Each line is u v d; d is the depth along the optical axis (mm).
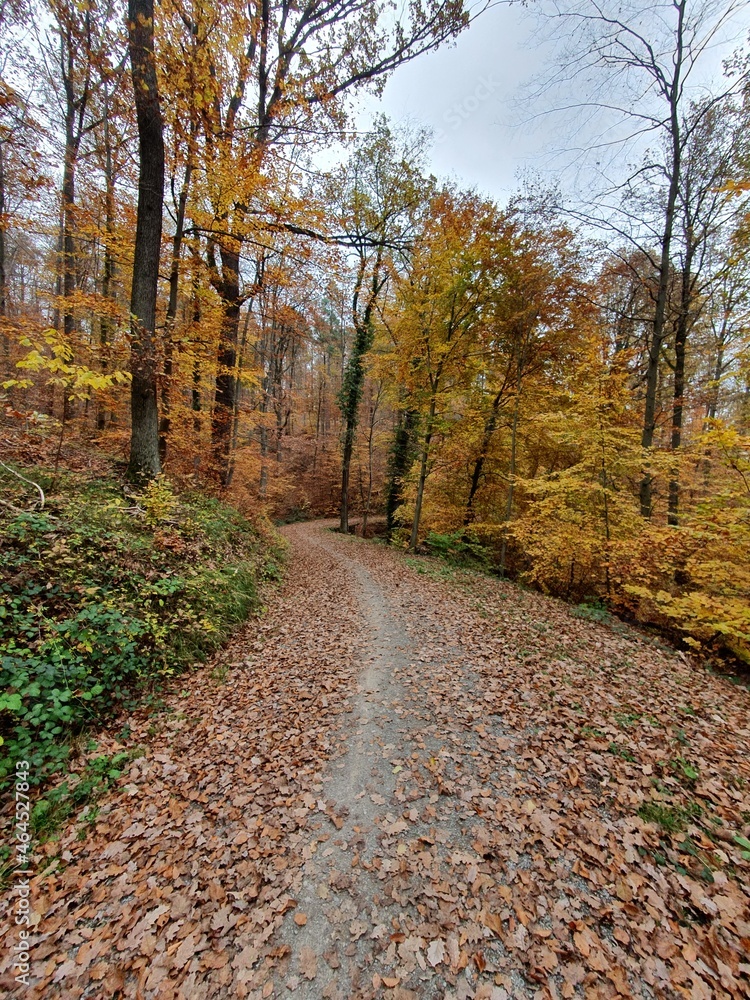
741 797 3371
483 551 14906
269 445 23016
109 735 4199
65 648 4379
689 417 15906
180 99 6938
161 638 5406
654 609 8602
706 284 10586
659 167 9938
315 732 4562
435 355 13320
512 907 2637
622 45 8797
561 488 9812
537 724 4477
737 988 2117
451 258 11977
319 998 2211
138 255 7512
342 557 14766
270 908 2695
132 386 7848
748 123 9398
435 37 8922
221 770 3977
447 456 15547
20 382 5617
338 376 33406
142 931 2551
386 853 3084
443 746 4258
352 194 14000
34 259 15344
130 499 7477
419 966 2346
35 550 4992
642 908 2557
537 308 11625
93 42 7656
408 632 7297
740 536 7016
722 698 5172
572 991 2182
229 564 8117
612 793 3471
